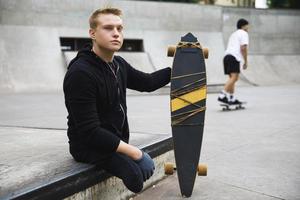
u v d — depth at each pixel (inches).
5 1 579.8
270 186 128.6
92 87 93.3
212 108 343.0
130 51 696.4
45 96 471.2
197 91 114.6
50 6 619.5
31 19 601.3
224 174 142.3
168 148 140.2
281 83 722.2
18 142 149.6
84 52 98.0
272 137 208.5
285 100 404.5
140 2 707.4
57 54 599.8
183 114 115.0
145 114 301.1
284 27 834.8
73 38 639.1
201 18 771.4
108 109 99.7
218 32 790.5
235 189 126.3
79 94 92.3
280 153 172.9
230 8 800.9
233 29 807.7
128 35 687.7
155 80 115.9
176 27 746.2
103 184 104.8
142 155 97.4
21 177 93.7
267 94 481.4
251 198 118.1
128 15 695.7
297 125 245.6
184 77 114.0
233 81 321.1
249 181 134.0
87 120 92.2
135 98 442.9
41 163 108.5
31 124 247.9
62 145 139.9
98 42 97.1
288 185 129.5
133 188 96.0
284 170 146.7
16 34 579.2
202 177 138.9
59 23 628.1
